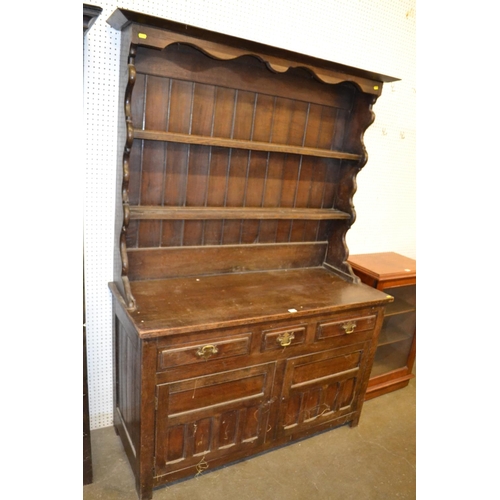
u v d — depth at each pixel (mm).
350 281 2158
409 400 2521
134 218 1602
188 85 1703
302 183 2143
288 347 1753
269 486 1769
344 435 2148
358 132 2072
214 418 1667
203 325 1483
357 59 2264
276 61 1636
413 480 1874
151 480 1613
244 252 2086
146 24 1375
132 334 1526
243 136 1898
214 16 1774
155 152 1729
